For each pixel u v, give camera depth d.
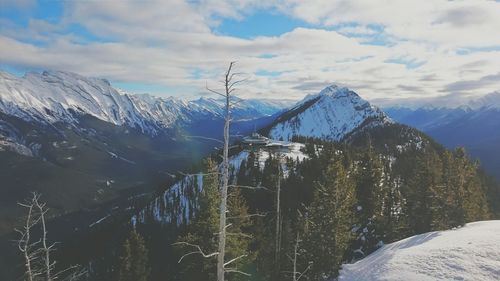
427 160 61.16
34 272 22.45
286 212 61.16
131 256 47.59
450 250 30.59
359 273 34.53
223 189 16.44
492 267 26.61
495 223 44.94
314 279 38.47
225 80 14.70
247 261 35.25
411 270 28.62
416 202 55.41
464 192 55.53
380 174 61.09
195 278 33.44
